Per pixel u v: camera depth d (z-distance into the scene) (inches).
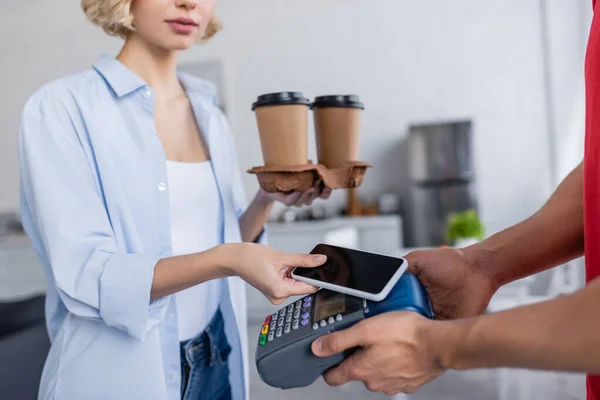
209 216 40.7
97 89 36.0
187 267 30.4
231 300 42.6
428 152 166.6
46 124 33.1
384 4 181.0
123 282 31.0
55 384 34.1
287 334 25.5
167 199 36.7
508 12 172.7
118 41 195.8
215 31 45.3
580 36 165.6
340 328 24.5
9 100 201.6
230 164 45.2
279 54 188.1
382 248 166.9
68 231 32.0
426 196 167.6
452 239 127.6
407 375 22.6
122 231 34.6
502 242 32.2
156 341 34.4
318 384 109.4
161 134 39.6
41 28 198.4
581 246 31.0
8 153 202.2
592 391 25.4
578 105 167.3
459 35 176.9
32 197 33.6
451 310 32.5
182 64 192.4
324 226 164.2
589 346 17.9
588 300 18.2
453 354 20.9
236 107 191.2
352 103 36.0
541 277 125.3
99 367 33.9
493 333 19.7
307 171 33.9
